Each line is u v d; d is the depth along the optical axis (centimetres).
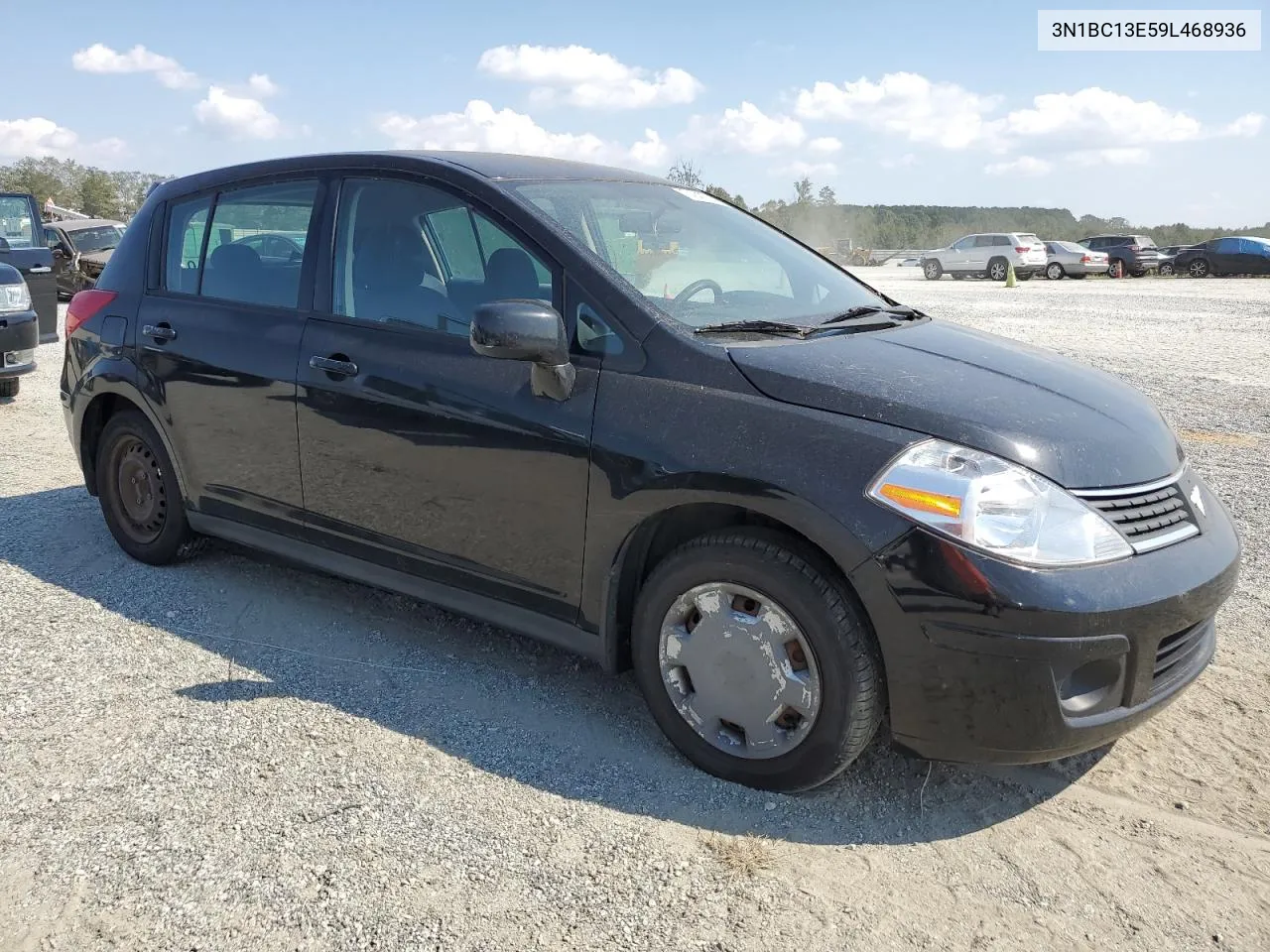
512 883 245
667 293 316
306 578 443
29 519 518
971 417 264
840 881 248
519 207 327
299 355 367
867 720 265
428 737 311
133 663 356
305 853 254
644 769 296
